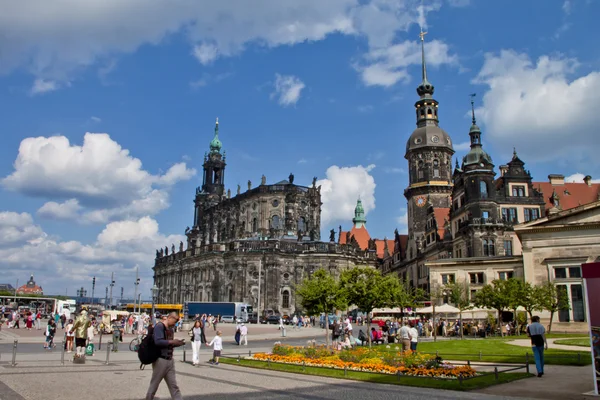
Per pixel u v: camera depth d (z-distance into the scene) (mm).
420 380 25391
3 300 170875
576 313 70312
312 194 155250
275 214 151125
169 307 137500
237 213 160000
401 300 69625
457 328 73000
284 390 23000
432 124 147750
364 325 108938
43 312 135625
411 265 140000
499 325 69125
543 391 22750
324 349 36594
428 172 141625
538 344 27484
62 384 23859
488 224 96938
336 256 137500
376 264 159875
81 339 34281
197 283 153125
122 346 52969
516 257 88562
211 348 53656
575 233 72062
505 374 27266
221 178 190875
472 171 100125
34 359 36281
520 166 102562
